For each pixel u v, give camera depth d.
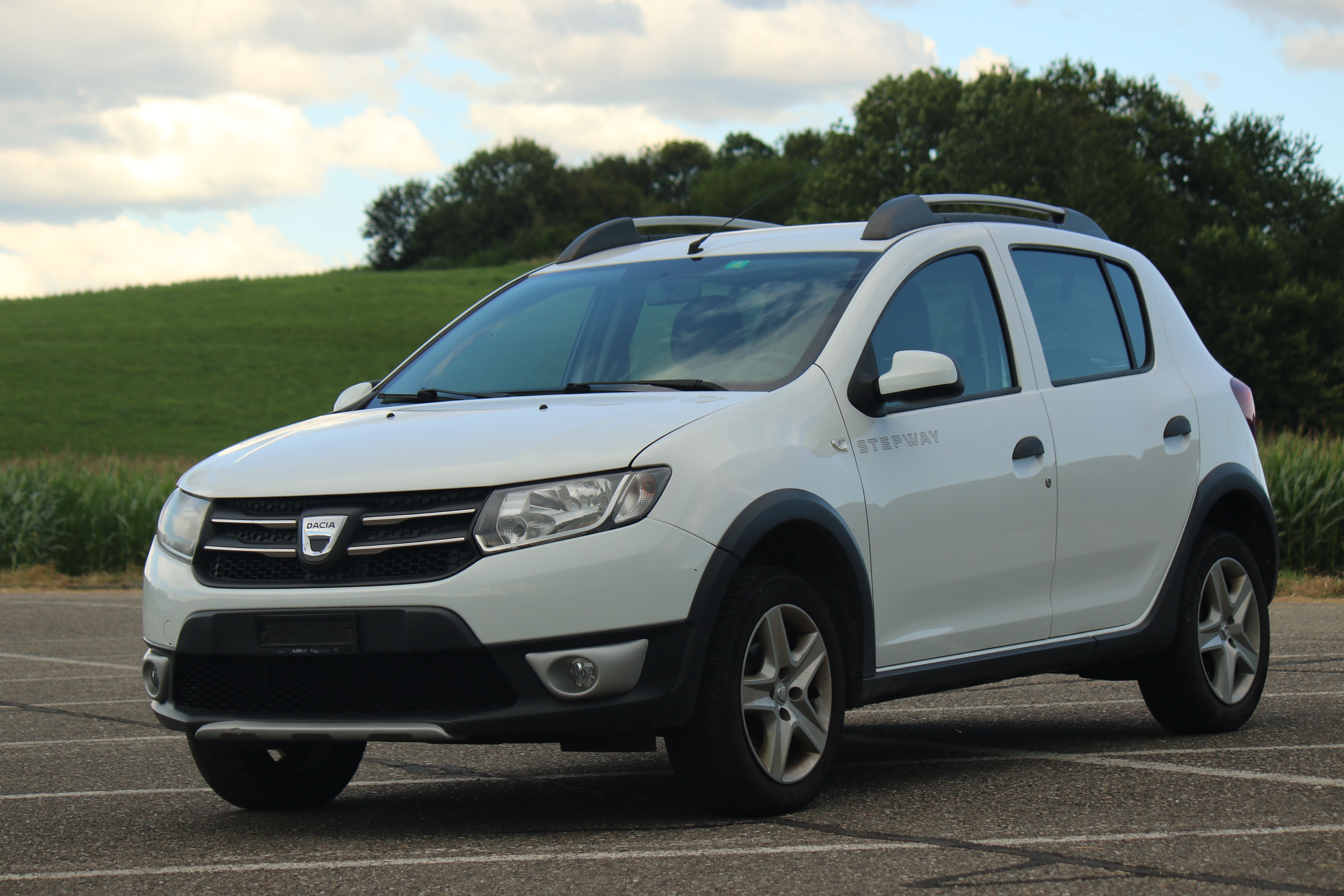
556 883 6.21
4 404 86.88
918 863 6.41
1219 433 10.81
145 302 124.75
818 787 7.81
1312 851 6.50
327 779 8.66
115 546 35.53
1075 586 9.48
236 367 100.62
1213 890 5.86
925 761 9.51
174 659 7.67
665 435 7.37
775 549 7.97
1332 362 102.06
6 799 9.01
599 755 10.43
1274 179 128.75
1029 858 6.45
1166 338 10.90
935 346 8.94
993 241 9.78
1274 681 12.98
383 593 7.05
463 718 6.98
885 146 112.38
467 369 9.48
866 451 8.18
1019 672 9.07
